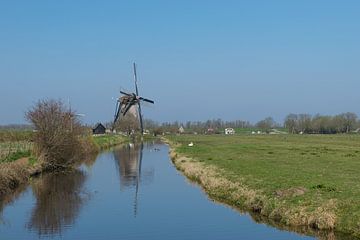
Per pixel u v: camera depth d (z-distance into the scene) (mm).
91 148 72688
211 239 20328
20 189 35406
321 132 196250
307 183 27219
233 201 28328
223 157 49906
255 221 23453
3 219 25094
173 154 65688
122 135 137750
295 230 21203
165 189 35031
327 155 50594
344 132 193750
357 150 59812
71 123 51000
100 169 50719
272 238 20109
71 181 40500
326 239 19234
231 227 22312
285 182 28234
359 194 23375
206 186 34375
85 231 22250
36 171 44250
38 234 21797
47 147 48188
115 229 22500
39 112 48406
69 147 49812
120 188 36031
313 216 21312
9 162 39969
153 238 20750
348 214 20562
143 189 35281
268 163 41188
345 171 33875
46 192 34062
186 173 43906
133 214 25938
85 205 28891
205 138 131375
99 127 146250
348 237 19219
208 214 25438
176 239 20484
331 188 25047
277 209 23422
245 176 32500
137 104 125188
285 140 105562
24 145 55750
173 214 25641
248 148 67812
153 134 179125
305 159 45312
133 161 60688
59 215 25953
